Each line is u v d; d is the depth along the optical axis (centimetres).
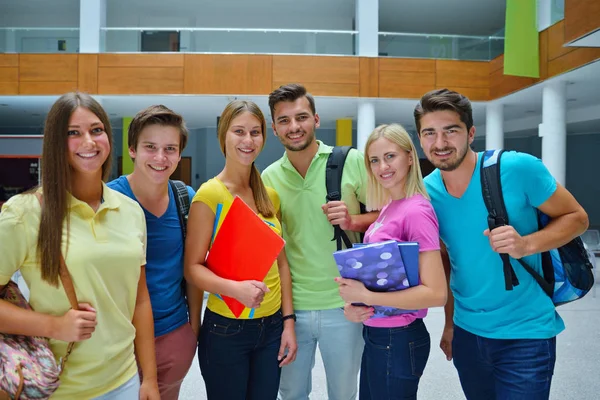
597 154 1684
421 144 193
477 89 1194
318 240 234
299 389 238
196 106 1270
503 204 185
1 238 136
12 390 129
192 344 207
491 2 1339
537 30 1001
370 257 175
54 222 140
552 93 1000
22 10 1424
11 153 1150
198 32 1134
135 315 171
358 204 241
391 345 189
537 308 186
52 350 143
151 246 197
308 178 238
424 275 178
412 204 187
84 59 1118
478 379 205
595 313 596
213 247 193
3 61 1122
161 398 201
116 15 1445
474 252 193
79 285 143
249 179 216
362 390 216
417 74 1171
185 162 1711
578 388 357
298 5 1397
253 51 1141
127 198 170
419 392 353
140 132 187
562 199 184
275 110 233
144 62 1118
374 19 1161
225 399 204
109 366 151
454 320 211
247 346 203
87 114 148
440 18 1454
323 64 1144
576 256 186
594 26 665
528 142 1766
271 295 210
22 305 140
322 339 233
